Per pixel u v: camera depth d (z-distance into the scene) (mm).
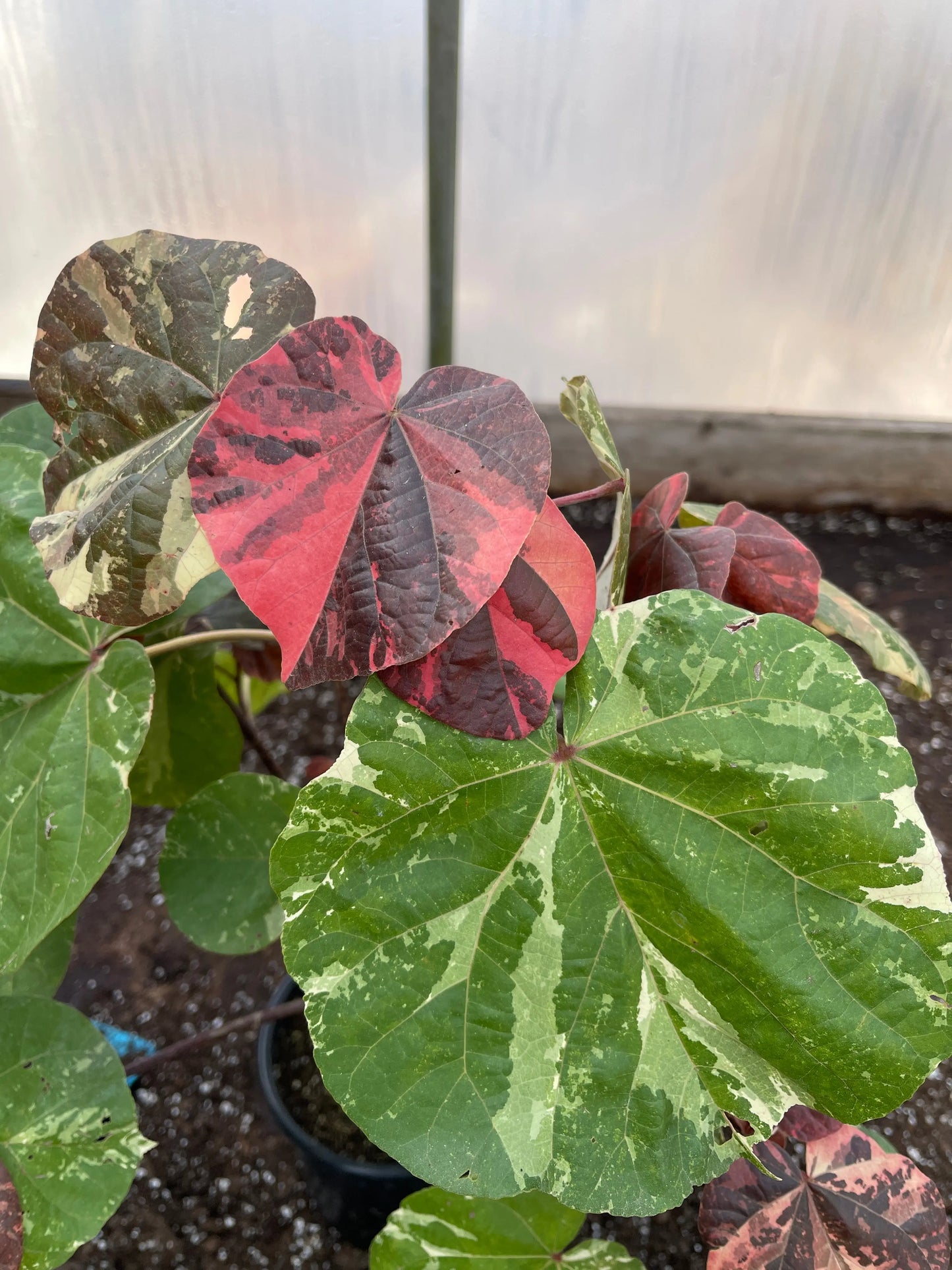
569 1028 292
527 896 295
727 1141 287
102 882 867
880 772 278
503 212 967
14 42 791
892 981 277
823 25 812
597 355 1130
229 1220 651
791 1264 390
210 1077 726
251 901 477
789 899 285
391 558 252
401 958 282
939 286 1030
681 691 294
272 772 692
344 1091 272
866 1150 410
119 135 852
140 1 763
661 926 298
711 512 463
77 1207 361
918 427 1188
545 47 829
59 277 285
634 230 986
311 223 942
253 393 245
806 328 1088
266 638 414
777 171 933
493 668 273
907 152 905
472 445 256
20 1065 379
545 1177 276
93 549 280
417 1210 453
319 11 778
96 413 295
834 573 1187
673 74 846
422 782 283
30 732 343
